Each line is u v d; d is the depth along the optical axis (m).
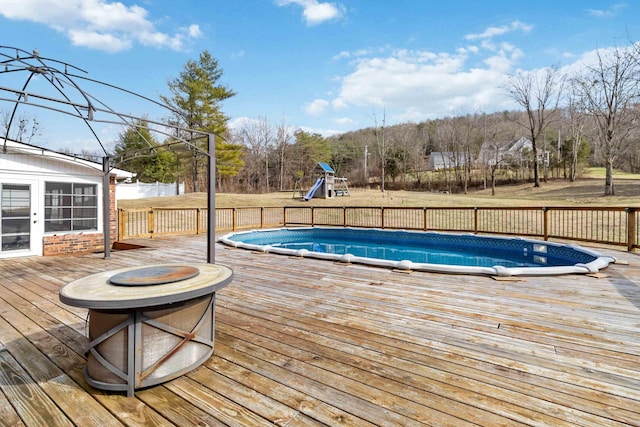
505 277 4.67
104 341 1.99
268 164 37.34
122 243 8.44
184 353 2.14
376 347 2.54
